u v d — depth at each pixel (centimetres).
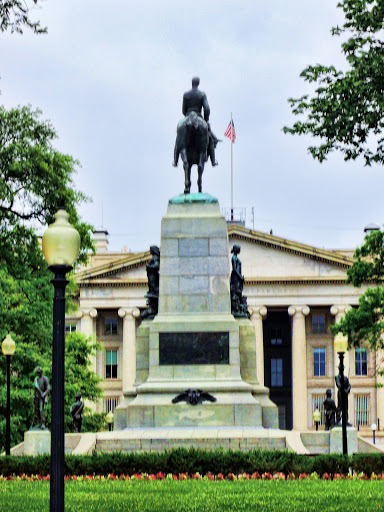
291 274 10838
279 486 2531
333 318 11100
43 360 5369
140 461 2825
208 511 2167
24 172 4903
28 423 5306
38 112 5188
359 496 2336
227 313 3634
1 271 5288
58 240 1650
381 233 6119
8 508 2208
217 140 3888
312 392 10962
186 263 3666
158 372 3562
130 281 10856
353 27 2800
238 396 3503
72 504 2242
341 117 2673
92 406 10738
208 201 3728
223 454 2856
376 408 10756
